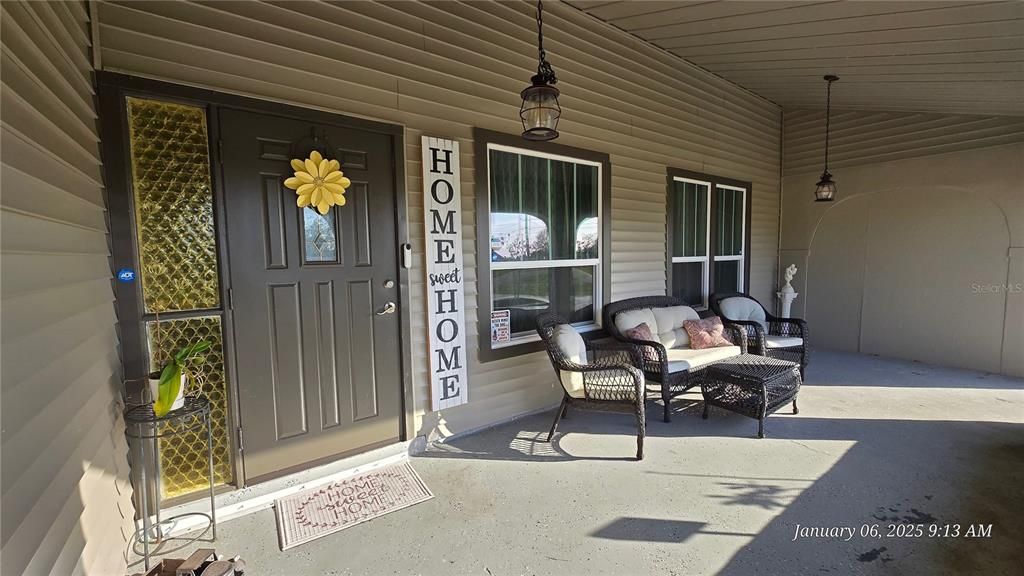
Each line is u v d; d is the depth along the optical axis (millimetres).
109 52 2090
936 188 5391
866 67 4031
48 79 1501
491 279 3648
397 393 3090
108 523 1827
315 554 2135
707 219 5594
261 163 2514
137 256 2203
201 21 2312
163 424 2312
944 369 5258
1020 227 4855
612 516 2402
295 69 2607
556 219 4082
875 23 3064
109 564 1816
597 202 4359
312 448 2750
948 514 2402
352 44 2812
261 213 2525
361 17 2844
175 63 2250
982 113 4945
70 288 1575
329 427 2809
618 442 3342
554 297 4137
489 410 3654
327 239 2756
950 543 2168
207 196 2377
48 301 1376
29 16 1368
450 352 3350
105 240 2068
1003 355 5012
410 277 3141
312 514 2449
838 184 6207
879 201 5848
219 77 2371
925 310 5539
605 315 4328
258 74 2486
